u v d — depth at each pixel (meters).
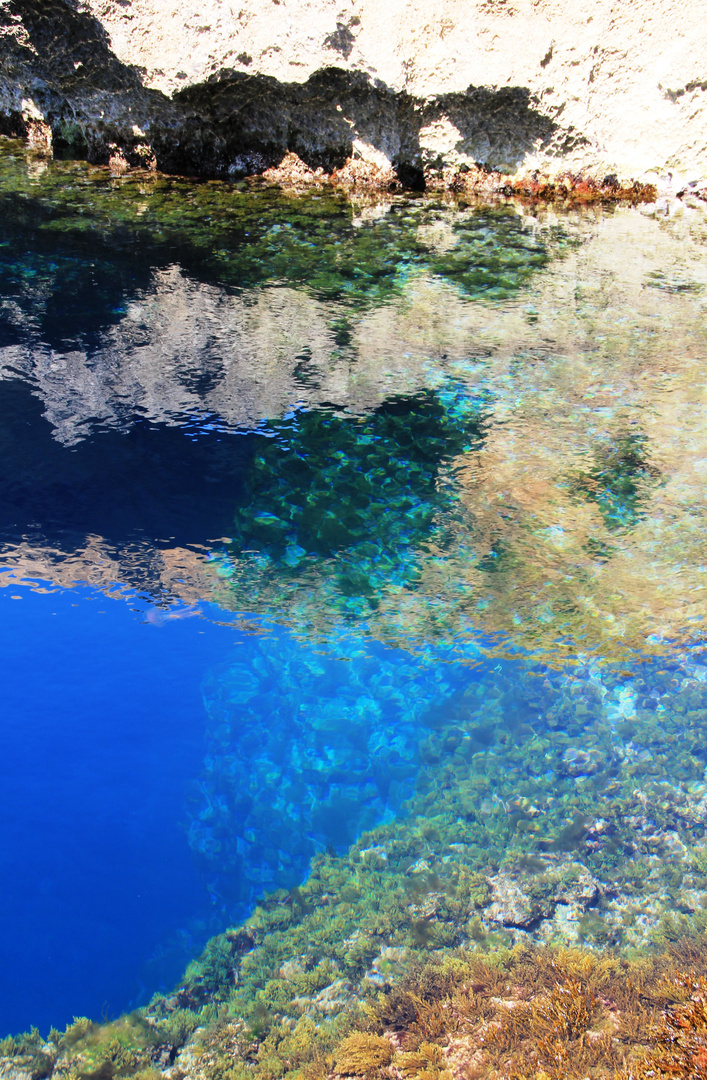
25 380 7.14
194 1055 3.54
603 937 3.93
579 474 6.50
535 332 8.17
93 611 5.37
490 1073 3.35
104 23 10.67
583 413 7.09
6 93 11.88
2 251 9.10
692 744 4.84
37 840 4.13
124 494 6.20
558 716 5.06
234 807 4.48
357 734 4.98
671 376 7.48
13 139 12.40
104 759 4.52
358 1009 3.71
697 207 11.36
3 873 3.97
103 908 3.92
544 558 5.87
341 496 6.33
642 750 4.86
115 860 4.11
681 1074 3.15
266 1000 3.76
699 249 9.99
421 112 11.34
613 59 10.65
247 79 11.14
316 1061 3.50
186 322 8.10
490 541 6.01
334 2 10.38
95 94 11.48
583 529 6.07
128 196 10.98
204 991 3.78
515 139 11.47
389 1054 3.48
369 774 4.79
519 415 7.10
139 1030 3.60
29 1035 3.52
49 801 4.30
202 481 6.32
